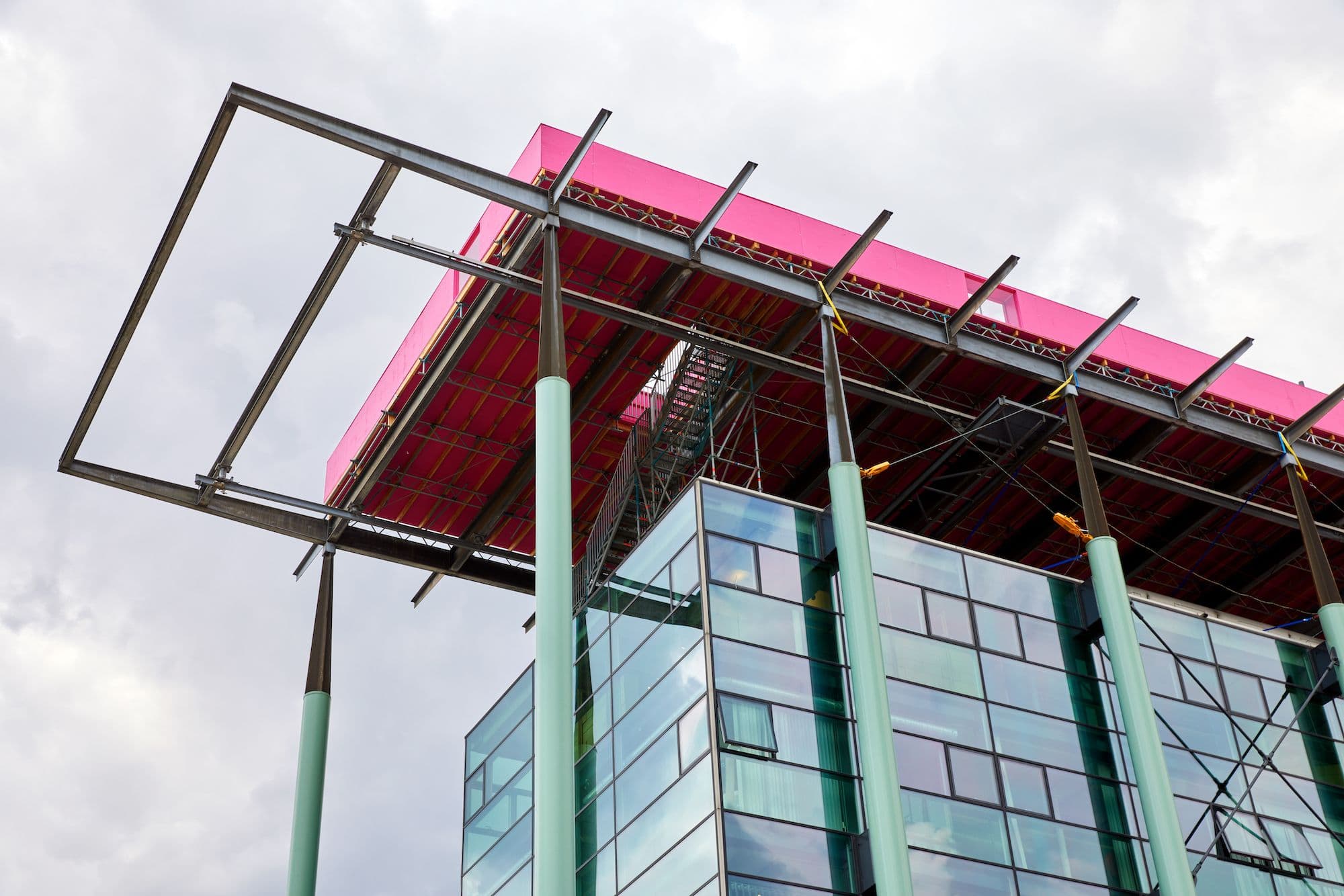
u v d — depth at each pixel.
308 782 44.78
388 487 50.94
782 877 33.03
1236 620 50.53
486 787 46.78
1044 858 37.03
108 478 45.72
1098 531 41.91
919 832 35.59
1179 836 37.03
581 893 37.94
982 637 40.16
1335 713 45.16
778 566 37.94
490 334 45.75
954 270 47.00
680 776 34.97
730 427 46.91
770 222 44.31
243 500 49.00
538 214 40.22
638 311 42.84
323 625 47.97
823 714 36.06
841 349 47.41
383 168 38.97
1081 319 48.59
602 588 41.53
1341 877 41.56
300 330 42.81
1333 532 54.28
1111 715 40.91
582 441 50.28
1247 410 50.41
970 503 52.66
